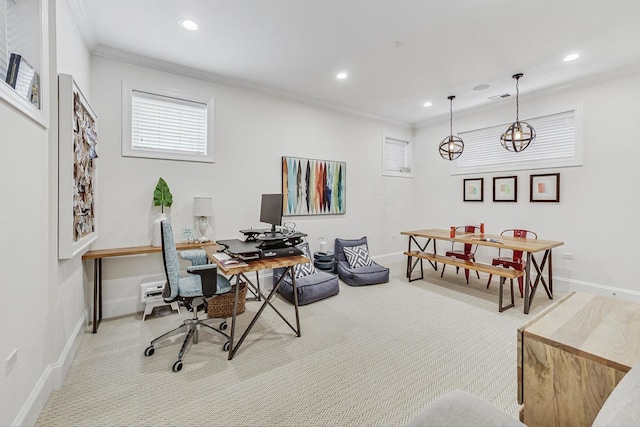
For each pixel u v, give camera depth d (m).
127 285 3.22
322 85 4.02
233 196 3.91
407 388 1.97
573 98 3.92
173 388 1.95
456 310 3.34
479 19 2.54
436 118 5.62
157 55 3.17
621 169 3.54
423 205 5.97
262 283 4.19
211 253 2.80
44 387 1.75
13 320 1.41
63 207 1.96
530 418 1.20
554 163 4.11
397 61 3.32
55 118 1.93
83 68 2.70
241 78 3.77
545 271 4.20
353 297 3.77
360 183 5.34
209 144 3.70
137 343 2.55
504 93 4.30
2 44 1.52
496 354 2.41
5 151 1.35
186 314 3.20
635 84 3.43
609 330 1.21
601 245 3.71
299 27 2.67
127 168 3.21
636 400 0.78
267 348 2.48
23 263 1.52
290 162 4.42
